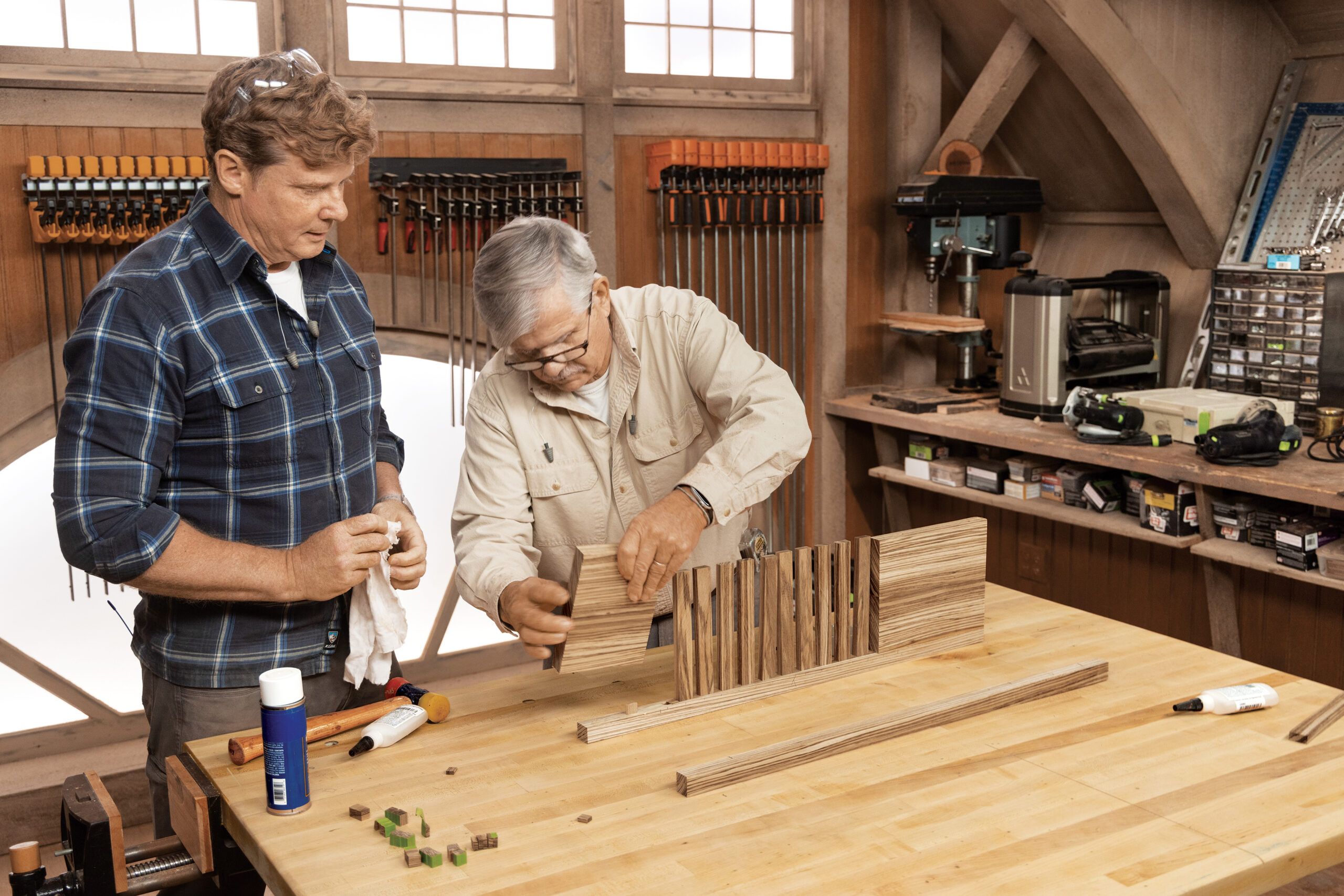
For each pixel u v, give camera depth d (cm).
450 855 133
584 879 128
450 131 356
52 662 344
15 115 296
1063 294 363
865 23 422
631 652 179
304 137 161
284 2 329
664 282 401
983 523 203
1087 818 140
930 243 397
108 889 146
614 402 198
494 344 179
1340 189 360
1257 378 376
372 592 181
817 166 407
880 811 143
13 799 304
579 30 369
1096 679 186
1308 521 296
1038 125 421
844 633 190
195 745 168
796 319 427
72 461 160
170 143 315
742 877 128
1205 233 386
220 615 180
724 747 164
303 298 188
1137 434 337
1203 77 374
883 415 404
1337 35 370
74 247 304
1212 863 129
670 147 381
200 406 172
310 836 140
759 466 181
